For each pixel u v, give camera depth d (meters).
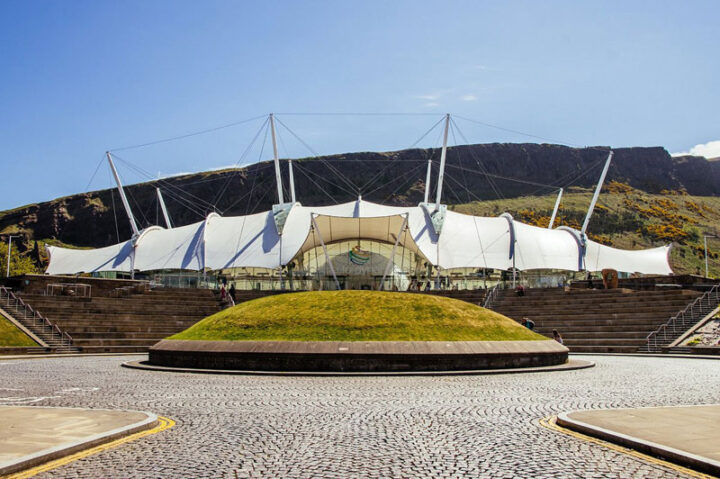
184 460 10.39
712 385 21.66
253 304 32.88
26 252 178.75
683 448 10.62
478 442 11.91
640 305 46.31
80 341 40.66
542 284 62.97
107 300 48.66
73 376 24.58
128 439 12.06
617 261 79.94
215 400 17.73
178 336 31.08
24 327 41.16
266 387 21.02
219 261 72.12
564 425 13.45
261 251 72.19
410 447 11.48
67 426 12.63
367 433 12.82
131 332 43.88
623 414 14.19
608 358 36.09
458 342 27.23
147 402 17.23
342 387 21.06
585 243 79.56
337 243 74.56
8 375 24.95
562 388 20.78
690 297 45.28
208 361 27.34
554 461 10.38
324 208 78.31
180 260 73.62
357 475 9.53
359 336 27.91
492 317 32.09
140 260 75.25
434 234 74.25
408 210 77.56
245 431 13.01
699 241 187.00
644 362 32.81
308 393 19.41
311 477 9.41
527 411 15.70
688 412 14.44
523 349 28.27
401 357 26.22
